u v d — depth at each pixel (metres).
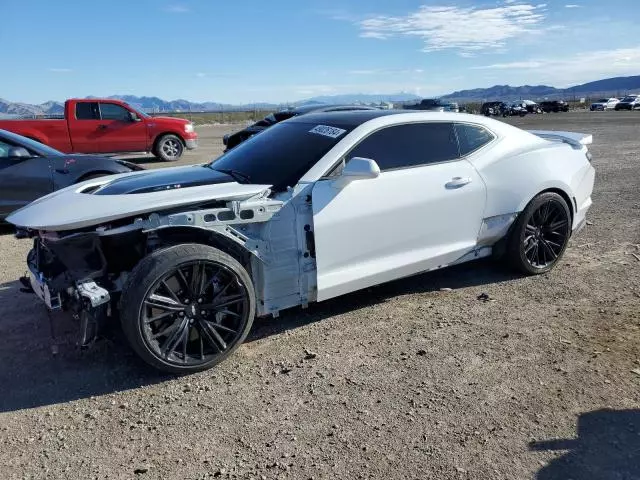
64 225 3.26
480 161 4.59
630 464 2.49
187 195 3.45
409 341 3.78
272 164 4.04
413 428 2.80
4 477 2.52
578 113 59.41
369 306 4.41
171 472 2.53
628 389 3.10
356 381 3.28
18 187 7.29
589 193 5.41
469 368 3.39
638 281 4.81
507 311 4.24
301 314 4.28
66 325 4.16
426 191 4.22
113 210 3.29
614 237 6.26
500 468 2.48
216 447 2.70
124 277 3.54
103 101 15.36
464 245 4.59
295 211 3.69
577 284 4.78
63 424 2.93
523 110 59.62
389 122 4.21
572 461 2.52
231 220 3.45
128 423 2.93
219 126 49.16
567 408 2.93
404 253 4.23
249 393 3.18
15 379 3.39
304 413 2.96
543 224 4.97
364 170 3.55
